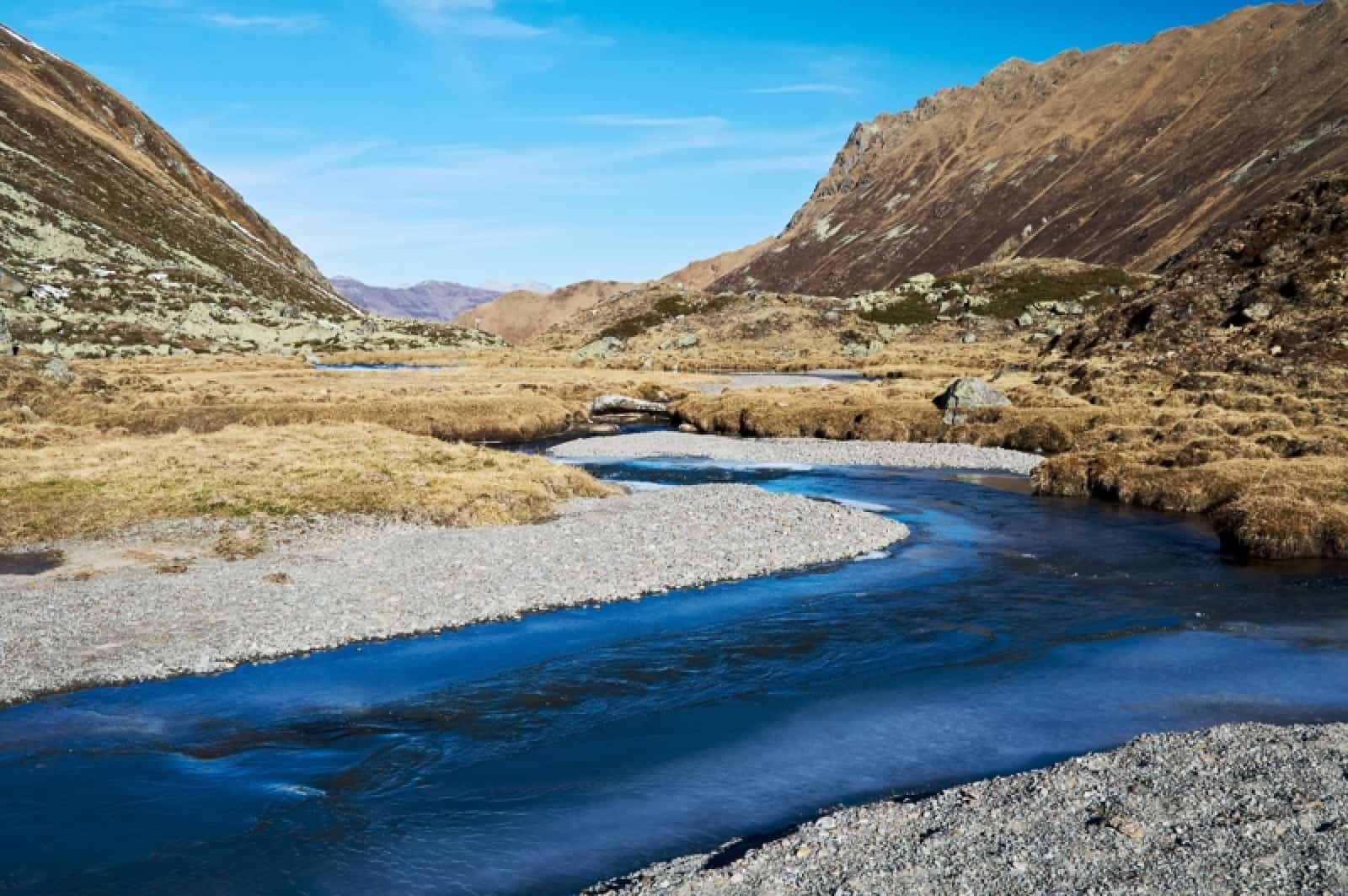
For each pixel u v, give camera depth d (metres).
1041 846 13.73
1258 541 32.47
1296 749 16.77
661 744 18.11
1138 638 24.02
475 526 37.06
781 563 32.03
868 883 12.89
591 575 30.11
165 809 15.62
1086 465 46.41
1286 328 74.69
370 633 24.67
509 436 71.00
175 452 46.41
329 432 54.62
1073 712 19.41
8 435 52.09
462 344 171.50
